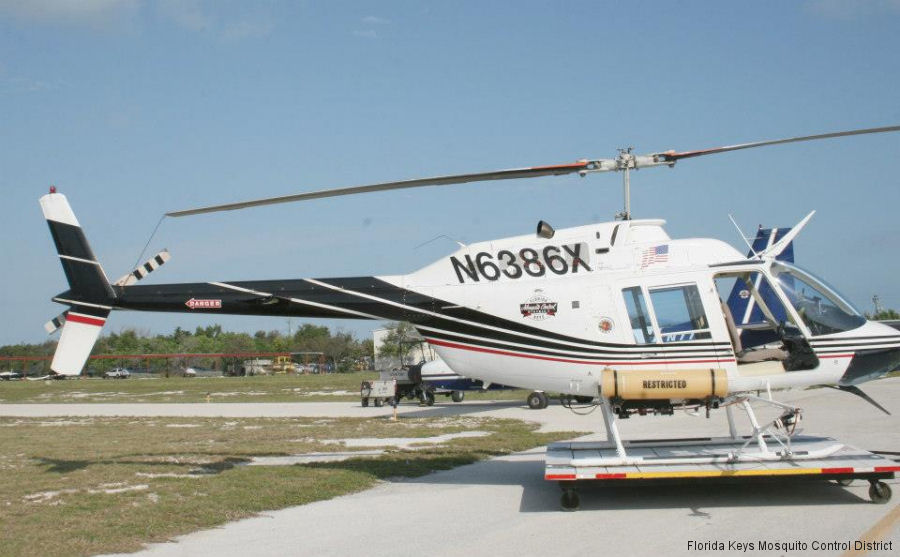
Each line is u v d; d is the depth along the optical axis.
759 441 9.01
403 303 11.02
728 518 7.84
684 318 9.66
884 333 9.59
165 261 12.04
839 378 9.62
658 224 10.37
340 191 9.50
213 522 8.49
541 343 10.25
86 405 36.81
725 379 9.10
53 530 8.12
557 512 8.54
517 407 27.31
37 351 118.00
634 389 9.17
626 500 9.05
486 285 10.72
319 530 8.02
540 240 10.58
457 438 16.50
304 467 12.20
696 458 8.98
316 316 11.59
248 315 11.88
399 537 7.56
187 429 20.77
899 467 8.10
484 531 7.69
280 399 38.25
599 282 10.07
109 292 11.96
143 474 11.93
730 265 9.72
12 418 27.52
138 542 7.60
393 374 32.31
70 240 11.98
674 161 9.91
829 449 9.11
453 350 10.84
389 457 13.37
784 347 9.85
